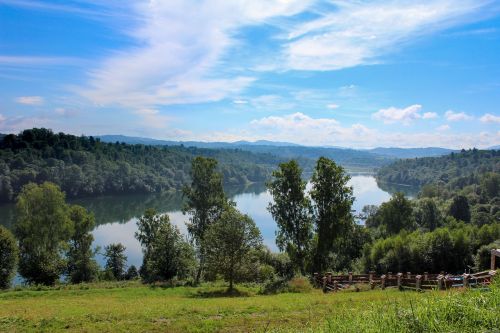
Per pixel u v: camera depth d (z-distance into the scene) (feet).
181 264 170.50
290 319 57.31
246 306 69.97
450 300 25.85
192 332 54.95
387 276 92.12
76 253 213.66
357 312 32.14
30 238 207.00
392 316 25.79
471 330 21.70
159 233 176.65
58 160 501.15
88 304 88.99
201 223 185.68
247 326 55.72
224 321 58.90
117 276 227.61
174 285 145.59
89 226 247.50
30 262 179.22
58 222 217.15
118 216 409.08
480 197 470.39
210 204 185.57
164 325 58.65
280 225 157.69
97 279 209.77
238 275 127.95
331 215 152.76
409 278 85.92
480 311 23.06
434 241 195.93
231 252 127.03
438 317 23.85
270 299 82.79
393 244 202.28
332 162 152.66
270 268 163.22
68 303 93.56
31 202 216.74
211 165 188.03
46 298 113.80
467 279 66.54
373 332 23.93
